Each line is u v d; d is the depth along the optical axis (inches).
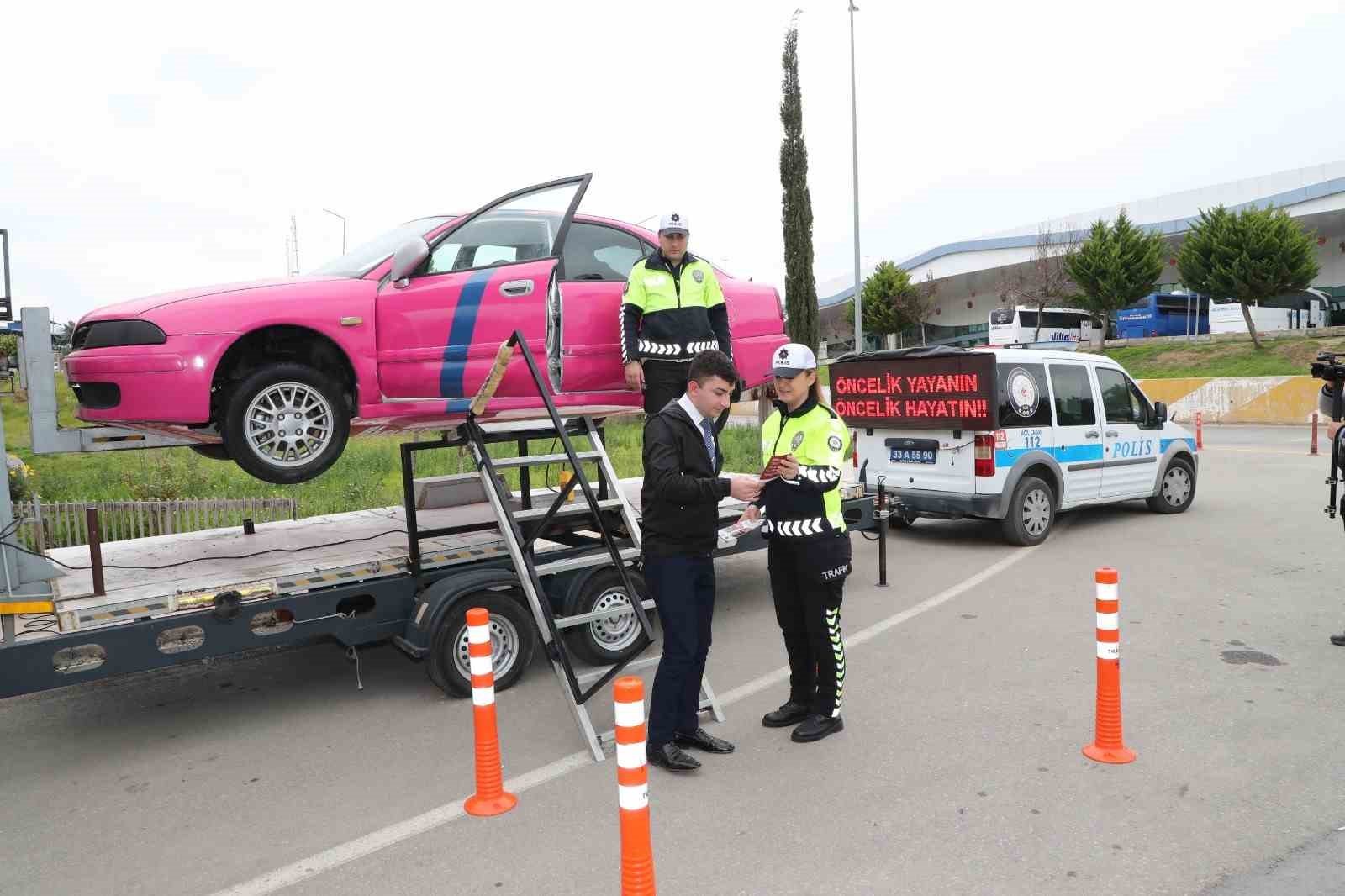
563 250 236.2
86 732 191.2
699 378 155.9
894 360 358.6
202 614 177.2
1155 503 397.1
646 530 159.8
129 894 124.8
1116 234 1428.4
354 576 197.8
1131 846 126.9
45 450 182.7
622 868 96.2
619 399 237.3
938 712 180.7
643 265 225.1
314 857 132.5
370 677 223.3
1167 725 169.3
